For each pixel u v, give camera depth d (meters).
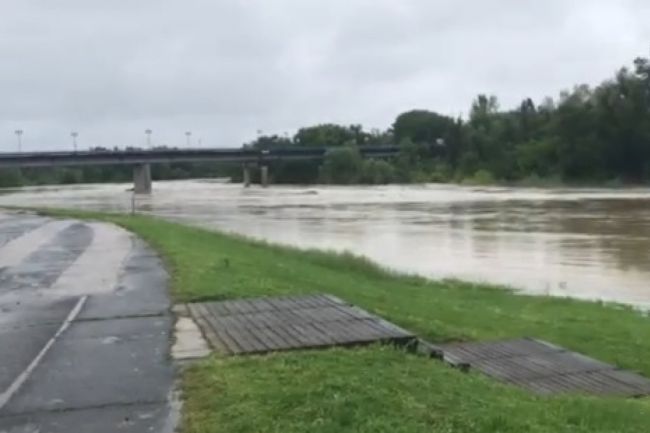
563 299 20.02
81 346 9.12
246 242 28.09
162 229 28.33
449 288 21.50
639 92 119.69
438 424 5.93
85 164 104.25
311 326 9.97
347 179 141.50
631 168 118.00
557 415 6.64
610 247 34.53
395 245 36.62
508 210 60.97
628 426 6.60
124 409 6.68
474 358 10.68
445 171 146.25
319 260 23.84
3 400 7.02
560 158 123.88
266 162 138.00
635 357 11.90
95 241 23.45
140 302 12.10
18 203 69.56
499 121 152.62
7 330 10.15
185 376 7.58
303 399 6.49
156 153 109.00
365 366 7.69
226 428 5.95
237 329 9.87
